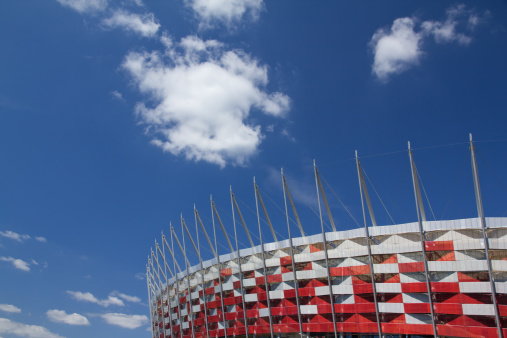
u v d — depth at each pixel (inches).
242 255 2650.1
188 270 3095.5
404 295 2018.9
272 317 2431.1
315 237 2325.3
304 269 2345.0
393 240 2091.5
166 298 3528.5
